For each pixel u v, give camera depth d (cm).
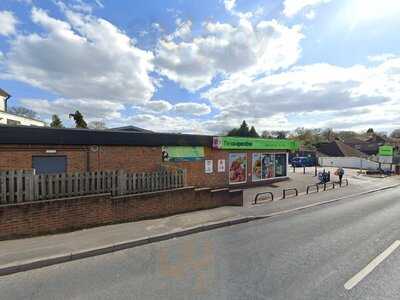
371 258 575
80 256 588
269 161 2123
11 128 1012
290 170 3578
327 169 3984
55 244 632
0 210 636
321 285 453
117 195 841
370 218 973
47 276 498
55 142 1109
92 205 768
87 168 1202
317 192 1694
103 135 1238
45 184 717
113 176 835
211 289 440
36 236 680
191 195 1009
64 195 746
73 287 454
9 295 428
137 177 888
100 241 657
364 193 1708
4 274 507
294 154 5262
